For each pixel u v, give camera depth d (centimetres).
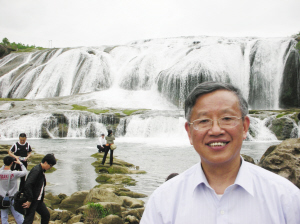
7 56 6606
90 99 4322
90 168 1308
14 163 727
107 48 6075
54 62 5491
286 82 4303
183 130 2859
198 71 4269
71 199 798
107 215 638
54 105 3669
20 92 5309
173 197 203
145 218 206
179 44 5597
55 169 1278
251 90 4519
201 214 190
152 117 3000
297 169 638
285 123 2791
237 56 4622
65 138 2964
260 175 195
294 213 180
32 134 2978
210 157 200
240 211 185
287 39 4544
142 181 1056
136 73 5050
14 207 501
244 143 2473
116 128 3128
